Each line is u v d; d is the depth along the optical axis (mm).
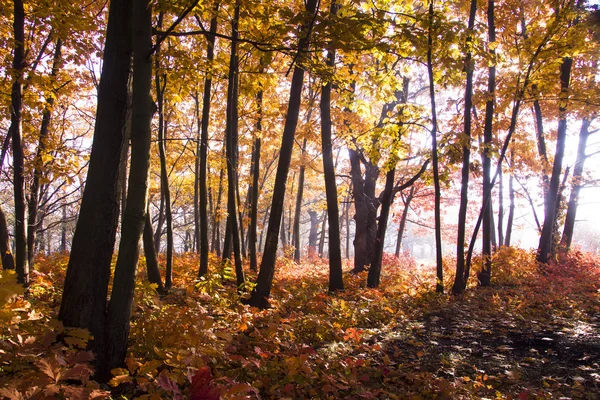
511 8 12617
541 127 17281
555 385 4934
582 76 14828
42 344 3080
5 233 6793
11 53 8586
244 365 4234
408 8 9664
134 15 4285
